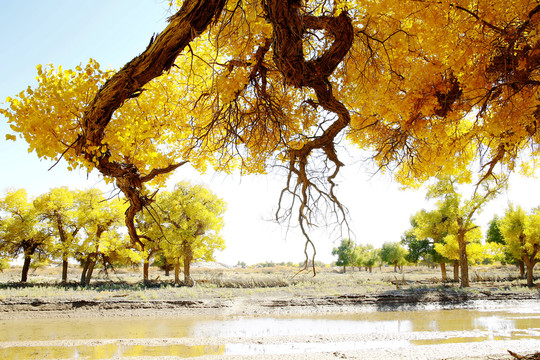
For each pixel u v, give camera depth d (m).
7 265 36.19
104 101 3.56
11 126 3.49
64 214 32.78
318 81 4.30
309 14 4.23
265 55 4.76
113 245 31.31
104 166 3.95
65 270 34.78
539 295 24.69
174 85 4.80
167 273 46.69
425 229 33.44
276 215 5.72
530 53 4.25
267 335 14.27
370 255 65.75
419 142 6.13
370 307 21.72
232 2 3.92
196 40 4.78
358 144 6.73
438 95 4.86
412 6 4.21
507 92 4.57
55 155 3.61
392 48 4.76
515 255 31.83
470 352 10.45
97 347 12.16
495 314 19.34
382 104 5.39
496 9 3.94
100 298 22.41
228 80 4.54
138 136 4.02
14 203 32.31
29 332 14.99
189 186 32.03
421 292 25.66
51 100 3.51
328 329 15.59
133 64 3.52
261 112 5.11
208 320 18.14
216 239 32.62
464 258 28.06
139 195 4.24
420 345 12.00
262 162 5.59
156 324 16.98
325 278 40.78
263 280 34.38
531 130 5.07
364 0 4.25
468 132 5.79
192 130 4.85
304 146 5.44
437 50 4.43
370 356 10.28
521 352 10.12
